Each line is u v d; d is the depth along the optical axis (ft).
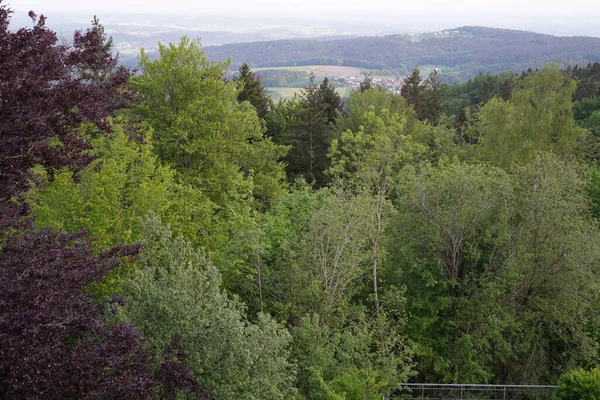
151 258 51.57
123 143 63.98
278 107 182.60
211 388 44.52
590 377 68.80
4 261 32.83
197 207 76.74
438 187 83.97
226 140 95.45
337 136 153.48
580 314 82.43
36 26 34.27
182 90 94.22
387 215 93.20
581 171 107.65
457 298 82.89
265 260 77.36
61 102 32.58
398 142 101.86
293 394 58.54
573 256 79.92
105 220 58.29
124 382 32.04
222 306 48.52
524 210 87.81
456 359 82.58
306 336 64.64
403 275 87.56
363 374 65.31
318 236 73.97
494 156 133.08
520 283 83.76
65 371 30.53
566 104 126.41
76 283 35.09
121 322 38.34
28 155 32.99
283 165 127.75
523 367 89.76
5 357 28.02
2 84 31.14
